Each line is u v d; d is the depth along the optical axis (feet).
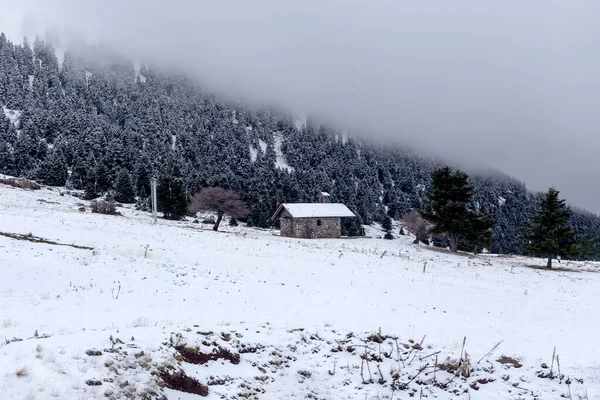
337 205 254.27
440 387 40.96
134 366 32.91
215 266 98.78
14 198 226.79
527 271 164.76
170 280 80.33
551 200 186.70
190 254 109.60
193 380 34.81
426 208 219.20
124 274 79.82
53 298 62.13
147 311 59.93
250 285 83.76
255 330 46.91
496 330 66.49
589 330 74.38
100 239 114.32
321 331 50.14
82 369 30.25
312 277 98.53
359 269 115.65
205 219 299.79
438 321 68.28
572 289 127.03
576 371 43.09
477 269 154.51
